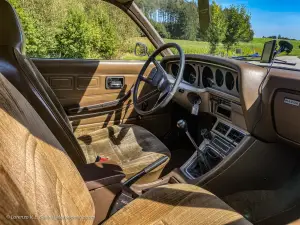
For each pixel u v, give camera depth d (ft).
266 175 5.77
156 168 5.31
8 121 2.06
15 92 2.64
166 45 6.33
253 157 5.54
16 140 2.03
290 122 4.92
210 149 6.23
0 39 3.71
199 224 3.19
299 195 5.66
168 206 3.49
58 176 2.45
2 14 3.83
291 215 5.28
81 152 4.16
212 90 6.27
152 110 5.84
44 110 3.71
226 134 6.07
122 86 7.78
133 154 5.80
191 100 6.61
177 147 8.14
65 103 7.19
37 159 2.21
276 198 5.68
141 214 3.37
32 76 3.92
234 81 5.58
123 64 7.64
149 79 6.52
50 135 2.83
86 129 7.52
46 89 4.88
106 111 7.68
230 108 5.86
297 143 5.00
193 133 7.86
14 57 3.67
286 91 4.85
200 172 6.10
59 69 6.95
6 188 1.72
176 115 8.13
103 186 3.51
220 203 3.59
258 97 5.21
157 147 5.91
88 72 7.29
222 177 5.65
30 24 11.09
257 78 5.16
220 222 3.21
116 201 3.57
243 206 5.66
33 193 1.94
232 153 5.57
